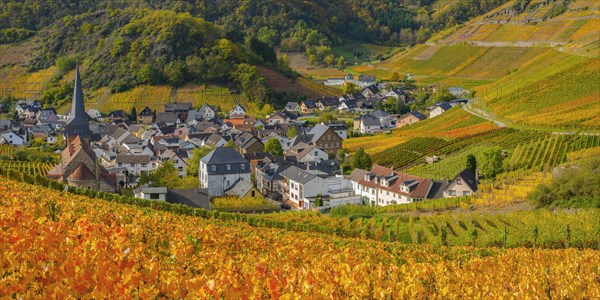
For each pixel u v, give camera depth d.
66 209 41.09
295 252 37.44
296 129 167.00
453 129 153.25
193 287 20.22
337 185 107.50
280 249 39.12
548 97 154.25
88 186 95.19
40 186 66.19
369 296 24.44
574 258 43.12
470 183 91.94
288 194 112.00
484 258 46.28
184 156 136.12
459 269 36.09
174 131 171.12
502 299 26.31
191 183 110.75
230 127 173.50
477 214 76.19
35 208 36.56
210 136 157.25
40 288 18.50
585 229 63.59
